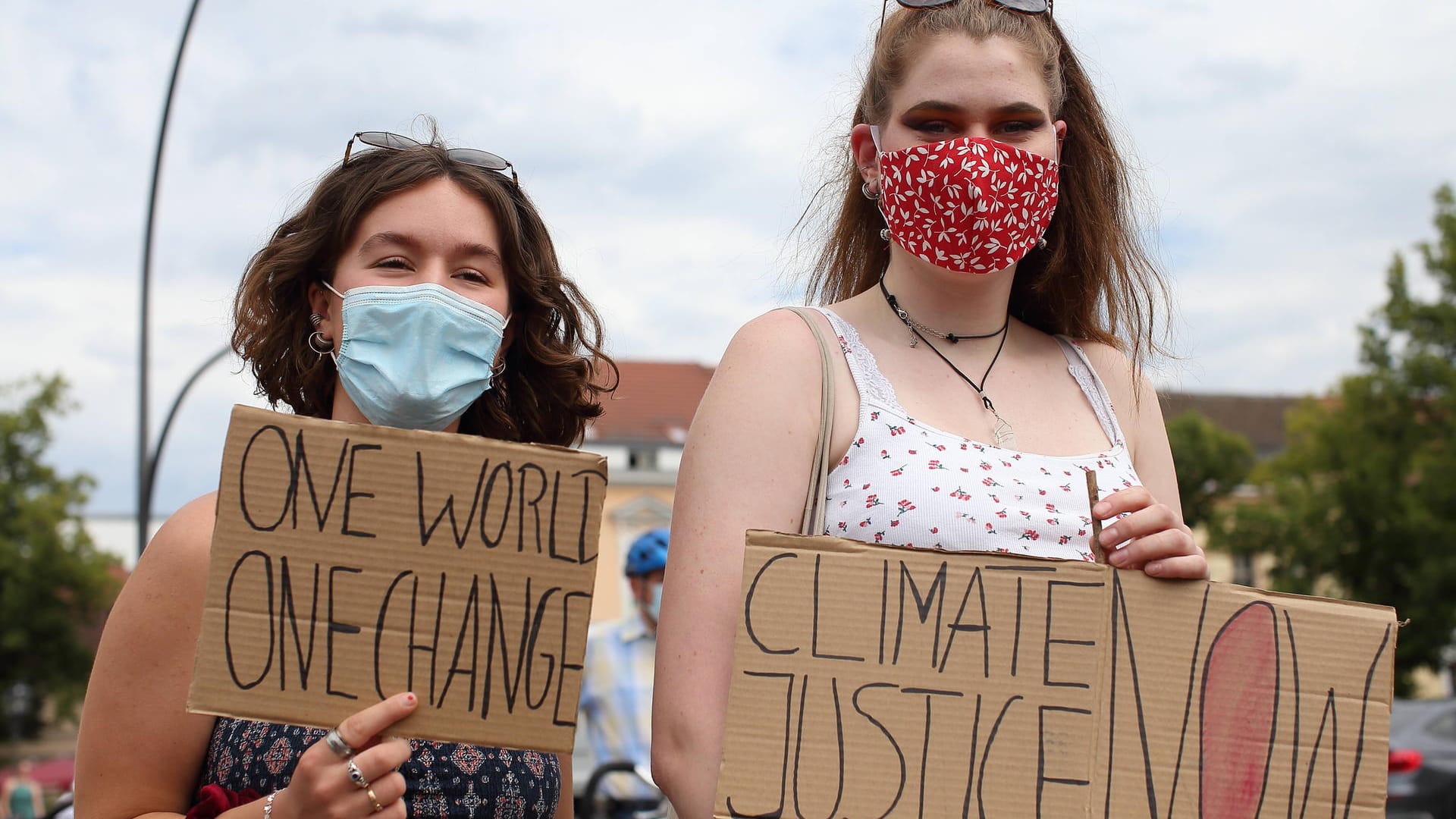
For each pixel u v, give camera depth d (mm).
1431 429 26516
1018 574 2049
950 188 2326
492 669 2096
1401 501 26469
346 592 2092
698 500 2211
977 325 2494
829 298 2805
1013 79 2387
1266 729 2031
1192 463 32625
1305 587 28031
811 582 2035
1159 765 2010
